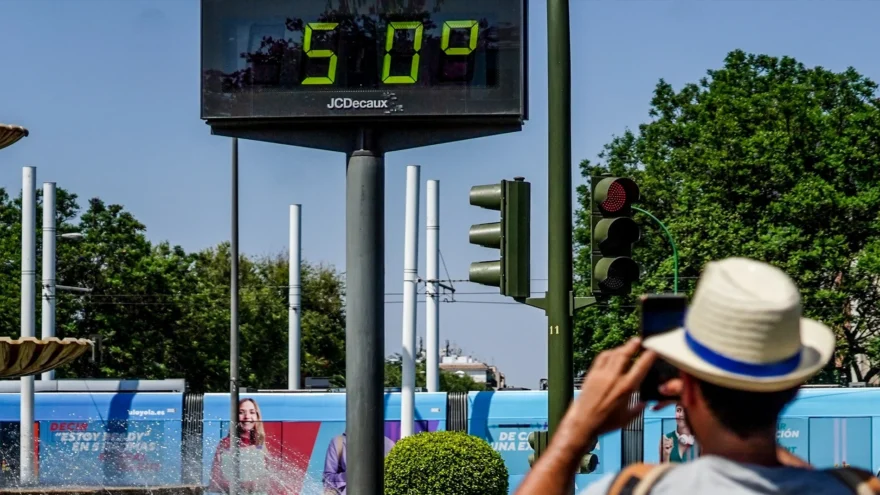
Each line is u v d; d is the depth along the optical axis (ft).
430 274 103.45
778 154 144.77
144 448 96.12
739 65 164.96
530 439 34.09
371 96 34.73
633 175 159.53
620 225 33.35
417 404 96.63
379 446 34.35
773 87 156.04
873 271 135.03
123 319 188.85
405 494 78.89
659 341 10.00
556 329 33.40
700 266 143.84
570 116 33.40
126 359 187.93
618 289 33.14
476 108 34.45
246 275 278.67
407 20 34.76
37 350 43.39
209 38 35.19
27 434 93.45
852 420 92.99
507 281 33.88
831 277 144.15
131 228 191.31
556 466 10.01
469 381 344.90
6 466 96.32
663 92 167.53
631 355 10.21
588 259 154.51
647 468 9.93
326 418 96.37
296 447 96.32
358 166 34.99
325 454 96.22
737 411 9.57
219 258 279.28
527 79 34.83
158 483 91.97
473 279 34.63
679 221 144.87
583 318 151.12
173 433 96.32
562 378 33.35
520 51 34.50
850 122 147.13
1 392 98.02
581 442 10.01
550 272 33.55
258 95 35.06
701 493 9.48
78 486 73.10
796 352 9.59
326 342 271.90
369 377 34.42
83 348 45.06
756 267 9.80
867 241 143.64
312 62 34.96
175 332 194.49
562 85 33.24
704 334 9.66
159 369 190.29
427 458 78.79
